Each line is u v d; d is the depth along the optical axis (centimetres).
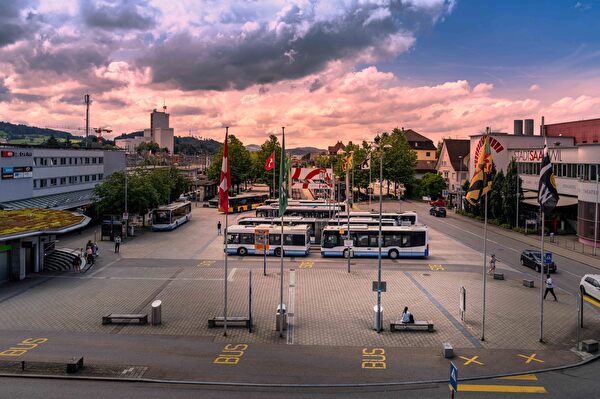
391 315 3064
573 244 5734
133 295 3522
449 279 4022
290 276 4119
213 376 2169
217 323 2869
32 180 6312
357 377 2169
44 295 3512
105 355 2405
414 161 11794
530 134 9300
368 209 9469
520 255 4912
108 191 6234
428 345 2572
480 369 2262
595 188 5519
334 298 3444
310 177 7331
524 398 1967
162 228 6762
